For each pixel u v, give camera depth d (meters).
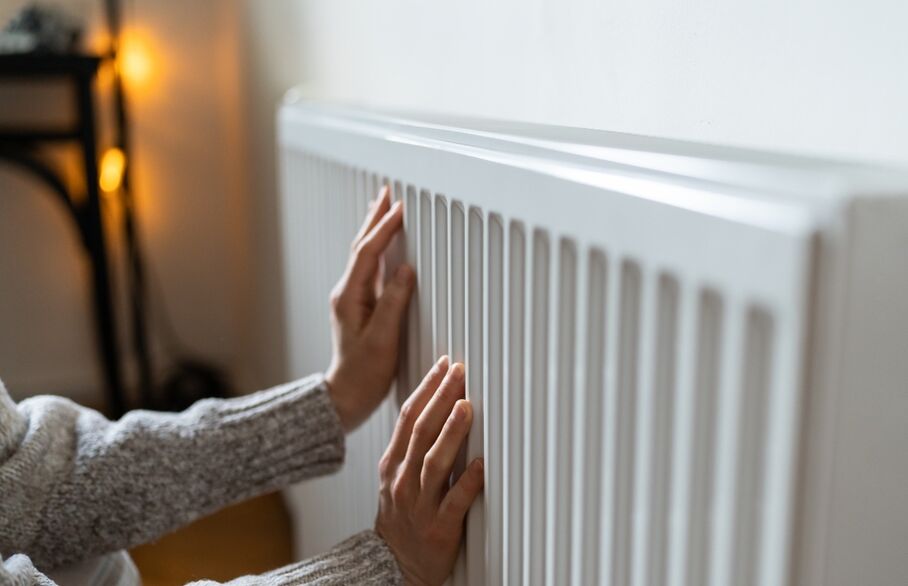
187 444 0.77
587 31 0.70
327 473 0.80
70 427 0.77
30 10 1.85
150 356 2.23
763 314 0.35
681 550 0.41
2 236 2.11
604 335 0.46
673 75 0.60
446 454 0.62
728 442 0.37
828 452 0.34
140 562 1.64
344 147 0.85
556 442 0.50
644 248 0.41
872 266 0.33
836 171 0.35
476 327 0.60
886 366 0.34
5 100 2.04
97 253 1.92
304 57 1.48
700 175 0.39
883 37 0.44
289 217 1.13
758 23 0.52
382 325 0.74
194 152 2.18
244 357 2.25
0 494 0.69
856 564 0.36
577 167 0.47
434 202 0.64
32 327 2.17
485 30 0.86
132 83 2.10
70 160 2.08
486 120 0.72
